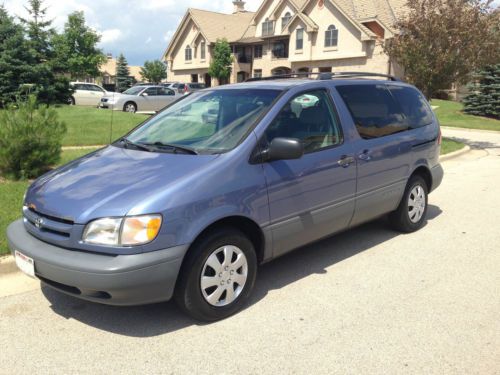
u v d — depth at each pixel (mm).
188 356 3418
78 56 44250
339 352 3467
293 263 5137
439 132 6457
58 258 3469
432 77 14734
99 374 3219
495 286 4586
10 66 21297
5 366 3305
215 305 3854
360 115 5203
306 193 4438
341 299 4297
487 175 10219
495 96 25750
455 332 3736
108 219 3393
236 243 3930
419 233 6164
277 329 3779
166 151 4246
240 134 4188
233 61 49688
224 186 3803
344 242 5812
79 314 4012
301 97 4668
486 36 14305
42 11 23344
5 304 4168
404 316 3990
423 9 14750
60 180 4004
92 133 13023
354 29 37344
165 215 3459
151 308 4121
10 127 7570
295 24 41562
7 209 6066
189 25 54156
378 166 5254
